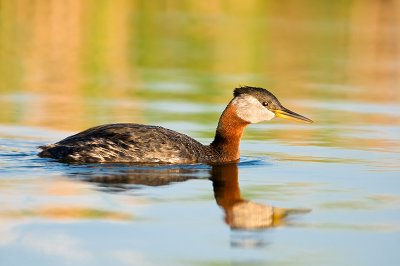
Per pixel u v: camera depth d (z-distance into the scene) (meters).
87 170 15.07
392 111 22.59
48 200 13.09
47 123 19.77
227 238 11.65
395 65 30.61
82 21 36.34
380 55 32.50
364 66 30.23
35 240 11.34
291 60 31.03
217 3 44.38
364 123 20.91
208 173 15.42
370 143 18.47
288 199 13.68
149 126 16.39
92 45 32.09
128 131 16.05
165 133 16.25
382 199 13.70
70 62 28.83
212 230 11.96
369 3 45.59
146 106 22.42
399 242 11.56
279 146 18.22
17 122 19.78
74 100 22.92
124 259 10.74
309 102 23.69
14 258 10.73
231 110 16.73
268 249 11.23
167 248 11.17
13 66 27.56
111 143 15.76
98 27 35.50
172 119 20.78
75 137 16.09
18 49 30.52
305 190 14.27
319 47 33.75
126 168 15.38
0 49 30.33
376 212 12.96
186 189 14.11
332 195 13.96
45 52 30.25
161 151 15.94
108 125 16.30
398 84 27.00
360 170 15.85
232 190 14.17
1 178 14.34
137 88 25.09
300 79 27.48
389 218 12.65
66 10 38.19
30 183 14.05
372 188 14.45
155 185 14.27
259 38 35.22
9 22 35.19
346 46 34.16
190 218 12.47
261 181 14.91
